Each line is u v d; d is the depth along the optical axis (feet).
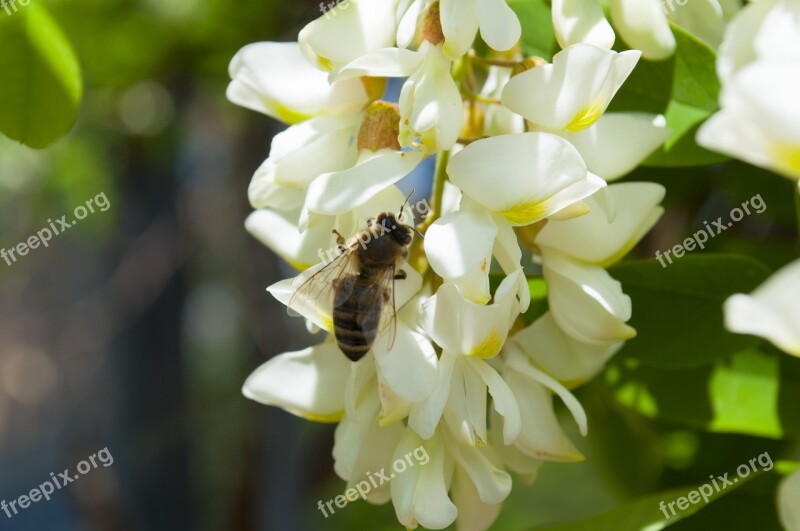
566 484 1.43
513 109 0.66
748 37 0.61
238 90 0.71
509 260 0.66
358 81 0.69
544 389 0.69
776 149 0.57
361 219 0.68
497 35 0.65
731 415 0.73
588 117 0.66
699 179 0.81
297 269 0.71
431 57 0.66
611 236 0.68
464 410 0.66
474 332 0.66
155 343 1.39
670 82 0.70
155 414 1.38
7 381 2.68
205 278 1.54
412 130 0.65
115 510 1.33
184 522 1.37
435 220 0.69
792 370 0.73
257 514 1.21
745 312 0.57
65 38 0.72
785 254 0.81
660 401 0.74
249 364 1.37
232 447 1.40
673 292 0.71
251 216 0.71
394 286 0.68
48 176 1.55
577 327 0.68
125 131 1.36
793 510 0.61
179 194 1.41
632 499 0.83
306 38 0.67
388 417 0.67
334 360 0.70
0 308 2.55
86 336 1.82
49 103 0.73
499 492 0.67
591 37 0.67
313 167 0.69
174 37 1.14
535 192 0.65
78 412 1.43
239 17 1.11
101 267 1.62
